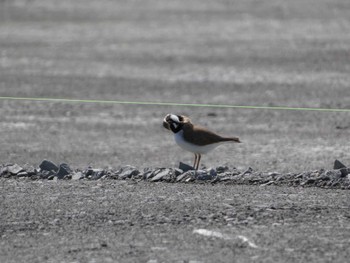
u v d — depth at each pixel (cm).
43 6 5538
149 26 4603
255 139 2131
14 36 4291
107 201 1109
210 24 4631
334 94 2791
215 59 3547
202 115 2484
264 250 880
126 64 3475
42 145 2047
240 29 4406
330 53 3584
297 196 1135
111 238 935
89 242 923
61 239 937
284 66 3344
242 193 1155
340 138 2120
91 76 3206
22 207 1083
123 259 861
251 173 1319
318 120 2372
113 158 1900
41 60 3581
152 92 2894
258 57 3556
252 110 2545
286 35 4141
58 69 3362
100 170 1345
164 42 4038
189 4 5581
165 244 907
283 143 2072
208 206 1070
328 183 1221
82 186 1224
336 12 4931
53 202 1109
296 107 2584
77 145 2058
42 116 2456
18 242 929
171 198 1122
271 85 2980
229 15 5000
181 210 1050
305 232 947
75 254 882
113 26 4631
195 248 891
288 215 1023
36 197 1144
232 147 2033
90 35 4309
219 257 859
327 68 3275
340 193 1159
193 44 3950
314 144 2050
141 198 1125
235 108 2595
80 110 2564
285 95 2792
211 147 1315
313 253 870
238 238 924
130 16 5050
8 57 3662
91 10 5338
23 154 1928
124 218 1019
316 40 3941
